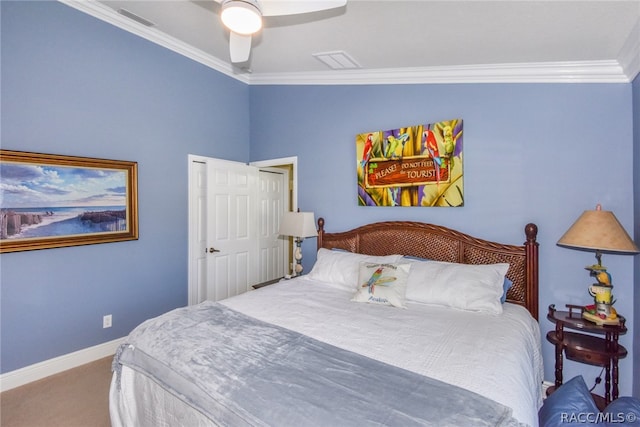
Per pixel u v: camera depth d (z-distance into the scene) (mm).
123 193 3047
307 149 3822
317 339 1726
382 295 2330
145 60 3215
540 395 2045
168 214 3455
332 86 3617
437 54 2623
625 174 2289
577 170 2434
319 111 3719
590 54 2250
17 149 2441
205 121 3803
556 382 2229
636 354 2203
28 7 2480
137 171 3158
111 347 3002
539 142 2553
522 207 2607
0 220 2367
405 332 1820
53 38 2609
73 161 2713
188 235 3656
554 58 2387
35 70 2523
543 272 2537
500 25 2051
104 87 2920
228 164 3885
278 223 4961
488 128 2730
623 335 2293
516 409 1183
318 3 1649
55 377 2613
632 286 2266
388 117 3236
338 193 3592
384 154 3211
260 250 4641
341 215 3578
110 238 2963
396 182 3133
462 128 2807
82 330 2824
